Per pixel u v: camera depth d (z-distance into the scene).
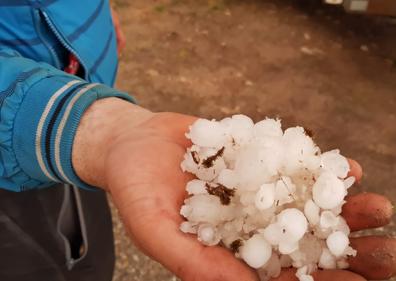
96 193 0.44
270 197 0.26
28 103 0.30
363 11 0.91
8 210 0.38
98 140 0.29
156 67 0.83
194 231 0.25
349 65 0.85
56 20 0.34
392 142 0.73
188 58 0.85
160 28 0.91
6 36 0.34
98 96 0.31
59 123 0.29
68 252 0.40
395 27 0.92
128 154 0.28
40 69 0.32
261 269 0.26
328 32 0.91
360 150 0.71
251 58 0.85
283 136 0.30
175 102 0.78
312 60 0.85
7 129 0.30
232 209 0.28
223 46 0.88
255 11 0.95
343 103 0.78
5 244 0.38
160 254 0.25
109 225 0.46
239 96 0.79
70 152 0.29
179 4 0.96
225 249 0.25
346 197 0.28
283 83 0.81
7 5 0.33
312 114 0.76
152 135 0.29
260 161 0.27
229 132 0.30
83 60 0.35
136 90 0.80
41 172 0.31
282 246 0.26
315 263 0.26
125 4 0.96
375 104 0.78
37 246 0.39
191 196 0.28
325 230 0.27
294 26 0.92
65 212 0.40
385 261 0.25
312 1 0.98
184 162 0.28
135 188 0.26
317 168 0.28
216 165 0.29
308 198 0.28
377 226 0.27
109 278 0.46
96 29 0.37
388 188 0.67
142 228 0.25
